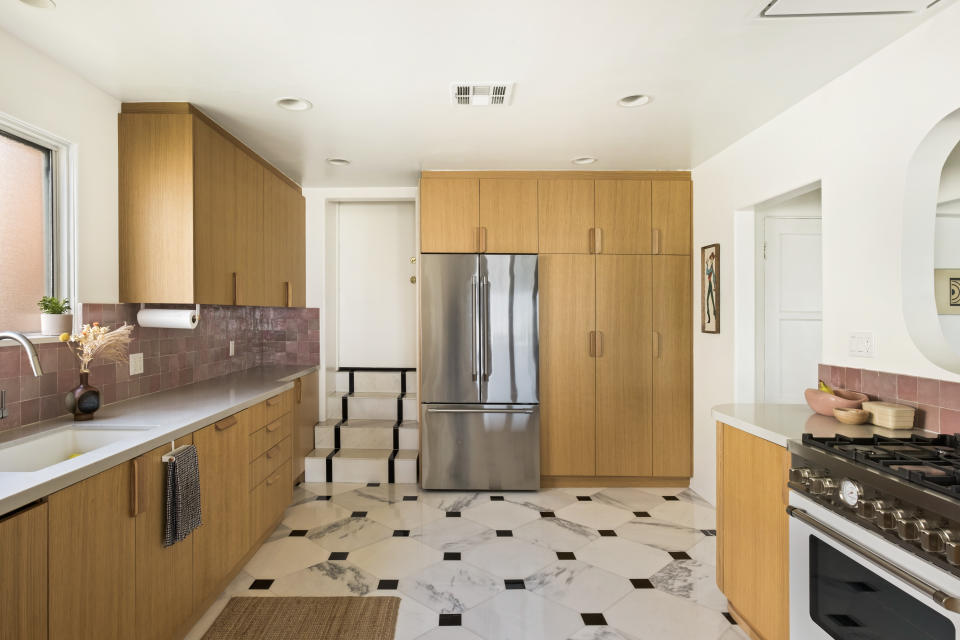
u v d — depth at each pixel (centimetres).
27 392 208
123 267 256
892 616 135
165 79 235
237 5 179
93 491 156
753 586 205
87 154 237
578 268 393
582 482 397
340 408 455
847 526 152
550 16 187
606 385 393
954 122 181
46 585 138
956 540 117
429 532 313
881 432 190
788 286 331
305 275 448
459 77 236
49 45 205
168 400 269
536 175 393
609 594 245
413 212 484
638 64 224
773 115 280
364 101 262
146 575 182
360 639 210
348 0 176
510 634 214
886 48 207
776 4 179
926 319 192
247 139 318
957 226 185
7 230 206
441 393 378
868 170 217
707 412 366
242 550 263
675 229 394
